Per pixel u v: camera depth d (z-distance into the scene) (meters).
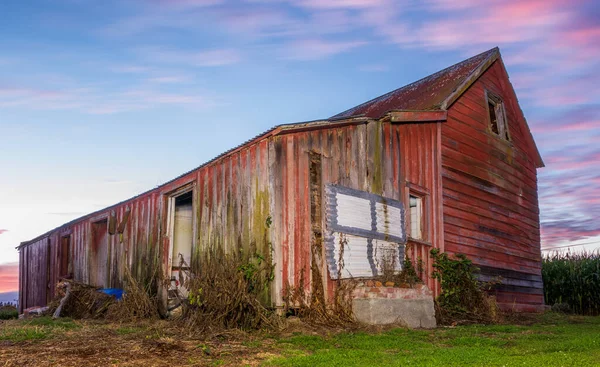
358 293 11.31
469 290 14.02
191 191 13.83
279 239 10.95
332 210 11.82
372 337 9.43
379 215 13.02
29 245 23.19
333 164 12.23
